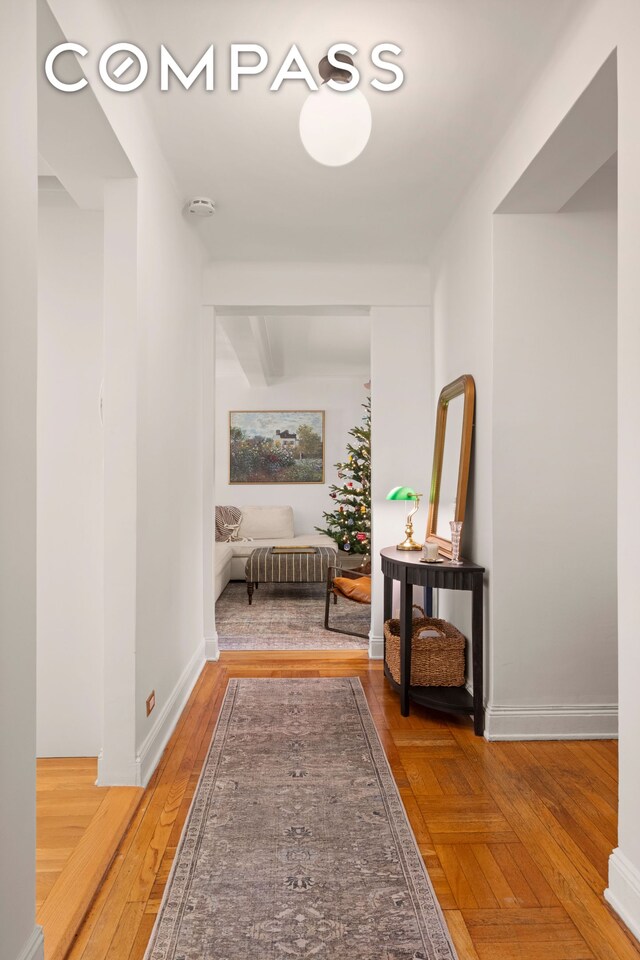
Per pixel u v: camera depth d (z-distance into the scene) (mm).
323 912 1838
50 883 1954
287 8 2186
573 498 3182
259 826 2320
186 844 2197
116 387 2611
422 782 2678
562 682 3170
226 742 3113
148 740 2779
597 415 3184
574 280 3172
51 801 2479
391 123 2885
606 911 1864
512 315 3172
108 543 2609
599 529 3184
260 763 2869
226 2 2166
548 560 3172
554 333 3172
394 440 4719
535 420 3170
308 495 9508
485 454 3305
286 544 8516
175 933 1744
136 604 2623
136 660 2625
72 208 3008
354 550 8234
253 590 7074
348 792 2588
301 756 2945
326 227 4090
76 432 2980
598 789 2615
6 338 1399
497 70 2514
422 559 3502
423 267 4723
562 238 3170
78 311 2996
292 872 2031
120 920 1811
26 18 1496
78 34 1847
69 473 2980
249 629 5547
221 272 4668
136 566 2617
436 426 4289
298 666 4438
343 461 9516
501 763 2869
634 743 1839
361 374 9406
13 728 1427
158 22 2264
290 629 5551
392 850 2160
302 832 2275
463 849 2178
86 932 1759
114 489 2609
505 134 2936
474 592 3217
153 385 2932
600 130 2361
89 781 2656
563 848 2186
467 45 2371
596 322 3182
